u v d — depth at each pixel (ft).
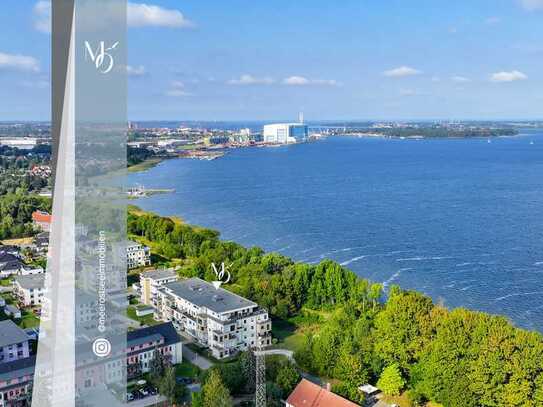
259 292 433.48
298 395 269.44
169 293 406.82
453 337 290.15
